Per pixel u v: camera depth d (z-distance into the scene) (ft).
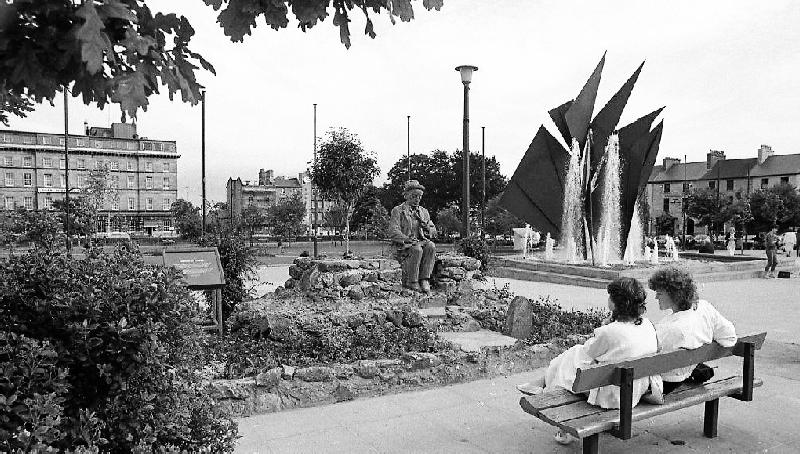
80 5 5.67
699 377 15.84
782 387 20.43
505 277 68.18
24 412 7.55
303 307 27.43
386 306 27.91
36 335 9.53
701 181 231.91
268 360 20.04
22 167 236.22
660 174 248.73
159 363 9.61
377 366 19.63
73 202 62.34
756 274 66.54
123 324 9.16
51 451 7.11
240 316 26.68
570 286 57.62
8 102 8.17
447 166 196.54
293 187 311.27
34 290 9.90
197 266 27.12
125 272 10.26
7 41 5.99
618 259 73.05
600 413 13.28
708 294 49.98
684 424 16.65
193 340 10.85
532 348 22.95
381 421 16.93
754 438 15.58
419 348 22.76
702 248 106.22
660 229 214.90
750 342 15.28
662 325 14.85
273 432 15.98
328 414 17.51
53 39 6.04
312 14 7.20
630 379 12.60
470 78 46.78
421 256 32.55
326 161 81.66
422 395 19.43
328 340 23.00
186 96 6.75
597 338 13.91
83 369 9.52
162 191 266.77
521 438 15.67
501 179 188.14
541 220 72.84
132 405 9.50
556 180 69.77
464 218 49.34
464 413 17.63
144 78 6.05
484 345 25.41
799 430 16.17
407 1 7.26
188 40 6.77
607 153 65.98
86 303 9.40
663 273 15.21
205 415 10.86
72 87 6.57
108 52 5.81
